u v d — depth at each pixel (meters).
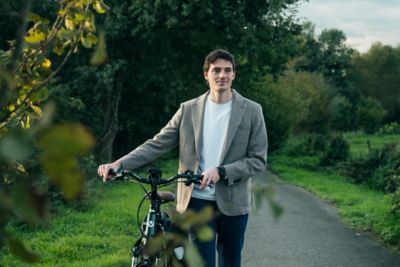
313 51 84.38
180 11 16.39
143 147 4.36
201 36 17.78
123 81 18.16
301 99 47.47
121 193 13.38
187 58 19.28
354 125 62.28
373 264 7.81
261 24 17.80
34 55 2.11
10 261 6.20
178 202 4.34
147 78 17.62
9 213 0.69
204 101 4.34
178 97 20.42
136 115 19.62
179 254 2.69
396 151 21.95
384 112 64.38
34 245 7.26
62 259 6.81
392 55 85.62
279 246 8.66
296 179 21.30
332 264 7.71
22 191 0.68
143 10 16.05
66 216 9.30
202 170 4.29
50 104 0.75
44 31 2.15
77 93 16.34
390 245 9.05
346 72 85.94
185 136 4.34
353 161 22.08
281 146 35.12
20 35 1.07
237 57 18.70
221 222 4.26
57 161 0.66
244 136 4.25
